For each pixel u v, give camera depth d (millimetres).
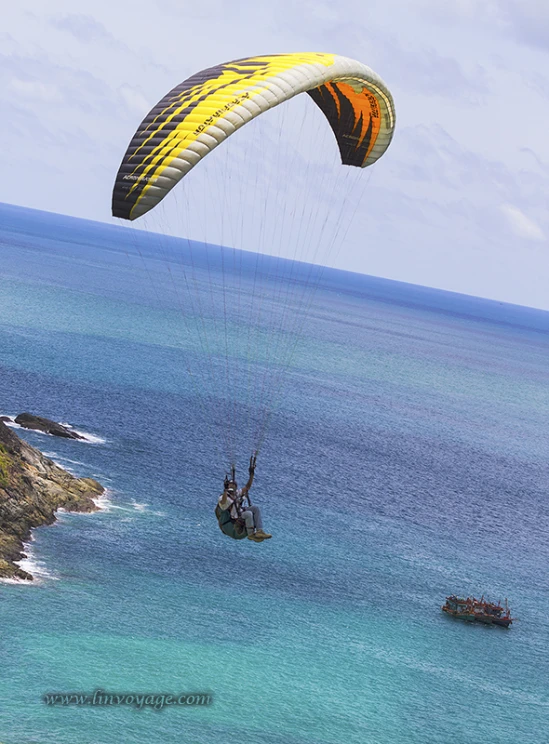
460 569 64250
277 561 57031
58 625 41406
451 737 39969
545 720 43750
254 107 18875
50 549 48594
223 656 42781
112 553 50750
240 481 73625
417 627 51688
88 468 66188
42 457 56906
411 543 67812
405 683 44281
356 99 24719
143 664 40188
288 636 46625
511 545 73500
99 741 33688
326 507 72062
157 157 18078
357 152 26422
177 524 59000
